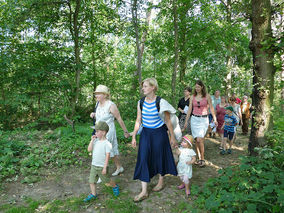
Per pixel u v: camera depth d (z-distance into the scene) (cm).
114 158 391
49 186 350
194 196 311
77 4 912
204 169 418
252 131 404
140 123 330
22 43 878
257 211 234
